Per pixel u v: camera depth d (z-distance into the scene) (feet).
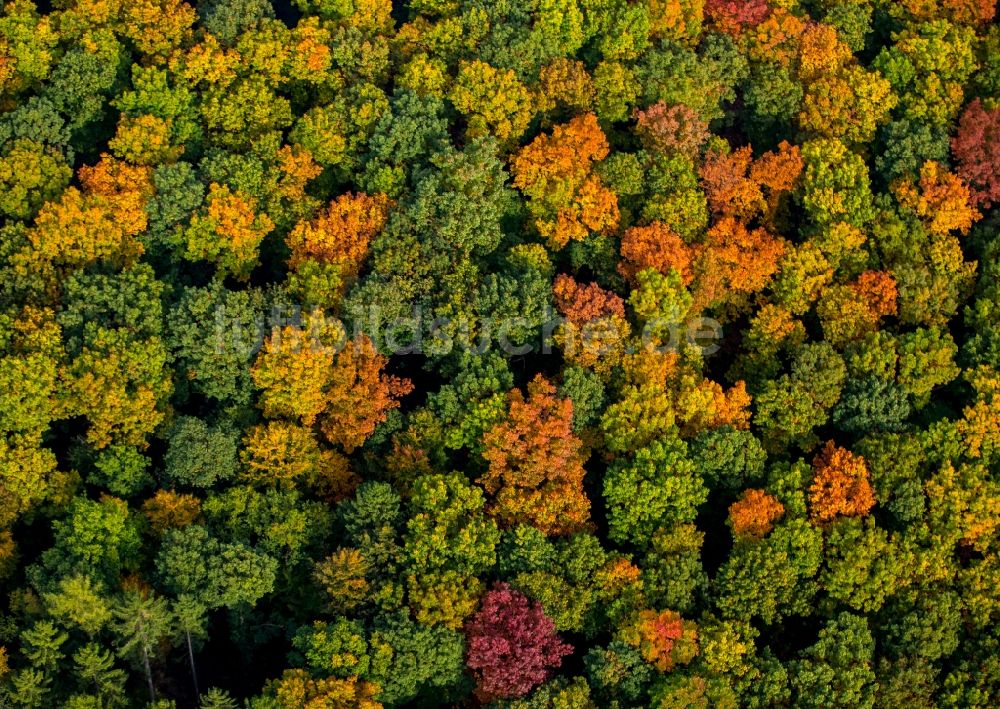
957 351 358.43
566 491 335.26
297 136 366.43
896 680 322.96
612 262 362.74
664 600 329.72
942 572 331.98
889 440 342.23
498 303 346.95
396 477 340.39
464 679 322.55
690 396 344.28
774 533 332.19
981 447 344.08
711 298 359.25
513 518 336.08
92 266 345.10
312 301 347.77
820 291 361.51
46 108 354.54
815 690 321.52
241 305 341.21
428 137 362.74
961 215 361.30
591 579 329.93
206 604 318.24
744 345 361.71
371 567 324.60
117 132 359.25
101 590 311.06
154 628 306.96
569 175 359.46
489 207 353.72
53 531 324.60
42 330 331.98
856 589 331.57
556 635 325.62
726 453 341.21
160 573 320.70
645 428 340.80
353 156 366.63
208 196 350.23
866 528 336.29
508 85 367.04
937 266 360.69
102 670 304.09
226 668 327.88
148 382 334.24
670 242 355.15
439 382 359.46
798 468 341.00
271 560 321.52
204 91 368.07
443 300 349.20
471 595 323.57
